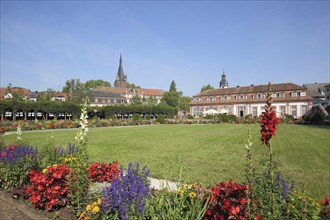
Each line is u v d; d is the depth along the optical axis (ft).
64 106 144.25
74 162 14.80
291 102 163.63
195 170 24.12
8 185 16.57
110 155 32.37
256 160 29.60
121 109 179.11
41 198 13.20
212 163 27.58
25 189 15.03
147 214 10.30
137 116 138.21
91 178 16.15
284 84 176.45
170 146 41.81
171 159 29.81
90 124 100.32
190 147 40.65
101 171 16.63
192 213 9.60
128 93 352.08
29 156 18.76
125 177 11.39
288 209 9.10
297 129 79.30
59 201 13.25
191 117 177.47
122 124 113.50
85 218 10.91
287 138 52.90
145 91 386.73
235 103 189.47
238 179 20.72
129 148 39.17
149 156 31.76
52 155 20.66
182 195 11.13
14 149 20.53
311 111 141.18
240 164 27.07
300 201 10.01
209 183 19.39
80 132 15.81
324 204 10.61
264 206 9.40
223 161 28.81
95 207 10.70
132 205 10.27
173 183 19.10
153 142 47.57
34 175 13.71
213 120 142.82
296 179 20.92
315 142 45.96
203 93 216.54
